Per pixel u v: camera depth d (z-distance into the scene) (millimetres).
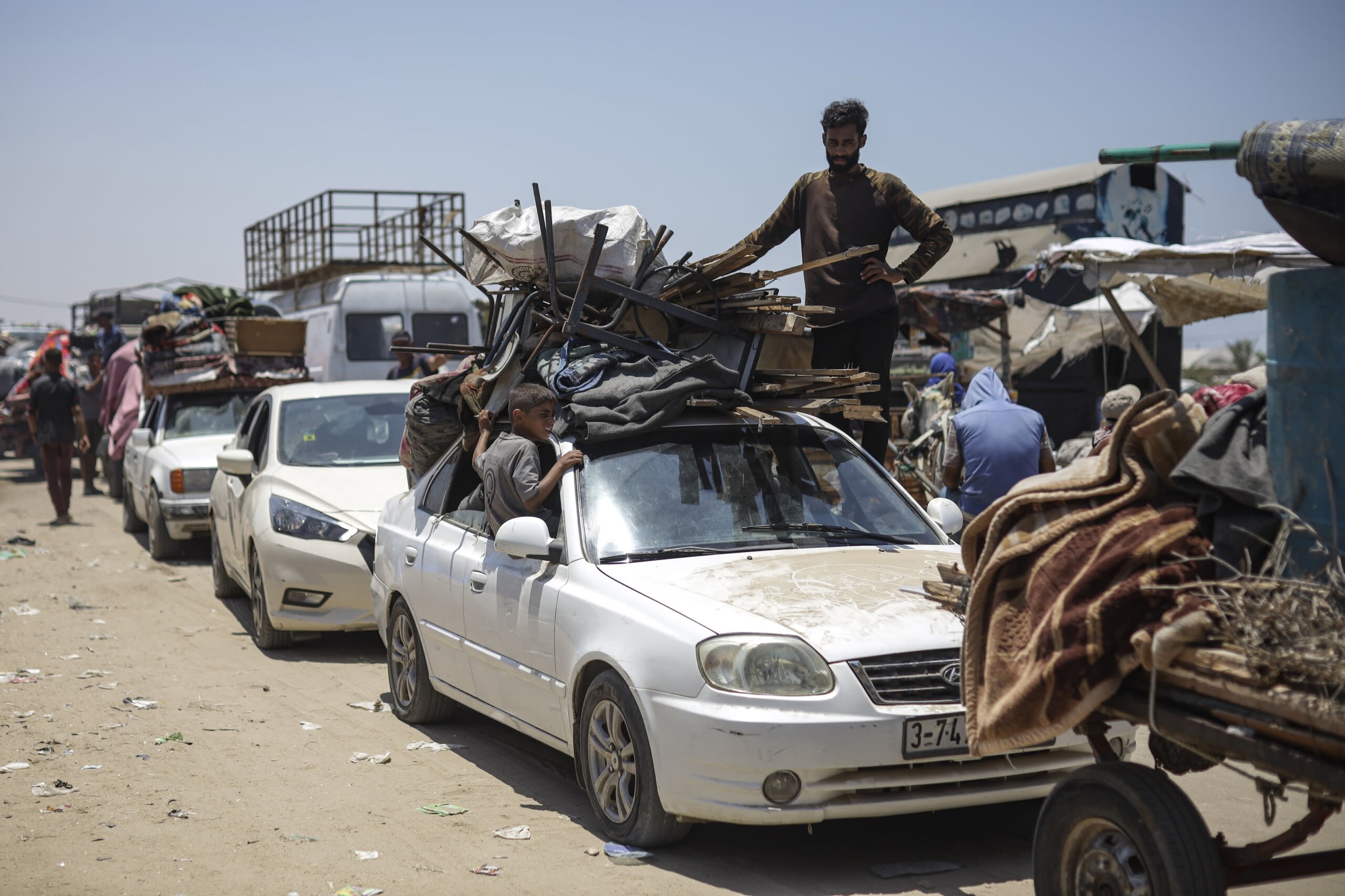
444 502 6637
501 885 4438
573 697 5000
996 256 20984
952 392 12148
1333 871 3297
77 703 7418
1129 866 3232
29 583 11969
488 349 6707
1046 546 3322
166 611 10578
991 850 4789
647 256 6238
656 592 4777
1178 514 3197
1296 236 3152
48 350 16312
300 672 8305
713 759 4293
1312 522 3006
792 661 4312
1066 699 3141
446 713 6816
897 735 4246
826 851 4781
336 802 5500
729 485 5523
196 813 5355
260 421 10656
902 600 4707
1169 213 20531
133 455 14930
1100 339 18391
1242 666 2828
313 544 8516
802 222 7332
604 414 5570
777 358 6422
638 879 4473
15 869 4672
